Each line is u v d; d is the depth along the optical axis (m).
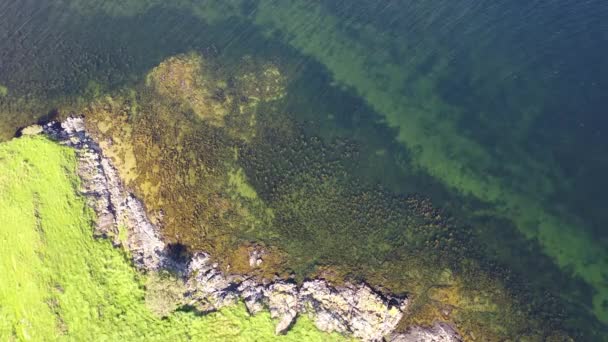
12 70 74.88
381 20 73.31
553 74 61.22
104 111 66.31
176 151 60.88
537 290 46.97
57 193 54.72
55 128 64.94
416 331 45.69
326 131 61.59
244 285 50.12
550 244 49.53
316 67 69.06
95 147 62.09
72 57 75.19
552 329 44.72
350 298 47.81
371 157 58.69
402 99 63.44
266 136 61.78
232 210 56.34
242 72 69.38
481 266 48.94
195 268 52.31
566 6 67.00
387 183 56.28
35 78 72.75
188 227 55.41
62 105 68.25
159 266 51.06
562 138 55.84
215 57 71.81
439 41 68.50
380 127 61.28
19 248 50.97
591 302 45.75
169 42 75.56
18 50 78.06
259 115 64.06
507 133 57.78
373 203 54.75
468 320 46.06
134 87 68.94
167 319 47.28
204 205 56.84
